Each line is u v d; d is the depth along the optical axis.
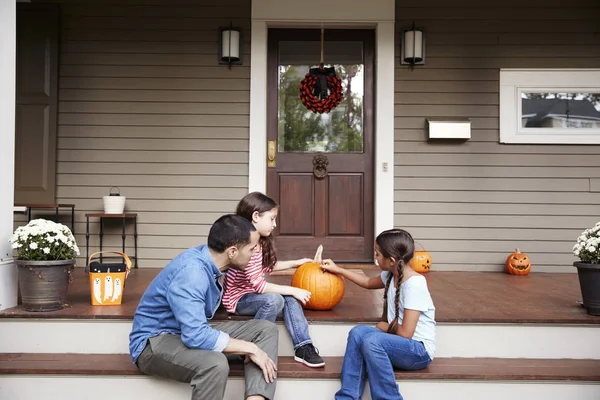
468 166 4.63
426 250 4.62
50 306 2.67
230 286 2.50
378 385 2.21
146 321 2.20
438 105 4.63
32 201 4.55
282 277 3.92
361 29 4.73
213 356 2.05
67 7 4.60
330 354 2.58
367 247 4.71
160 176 4.60
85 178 4.59
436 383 2.32
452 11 4.63
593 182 4.62
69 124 4.60
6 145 2.83
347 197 4.73
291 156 4.72
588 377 2.33
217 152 4.61
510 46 4.63
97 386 2.32
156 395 2.31
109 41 4.61
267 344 2.26
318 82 4.25
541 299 3.16
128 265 2.89
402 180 4.63
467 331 2.61
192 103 4.61
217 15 4.60
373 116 4.72
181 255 2.21
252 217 2.50
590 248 2.69
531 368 2.43
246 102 4.60
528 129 4.63
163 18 4.61
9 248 2.83
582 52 4.62
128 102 4.61
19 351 2.60
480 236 4.63
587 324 2.60
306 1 4.57
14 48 2.89
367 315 2.64
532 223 4.63
